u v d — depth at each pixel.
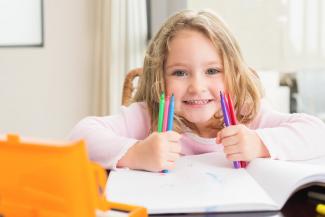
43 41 2.20
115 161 0.63
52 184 0.34
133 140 0.67
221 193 0.48
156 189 0.51
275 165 0.56
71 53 2.20
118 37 2.00
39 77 2.22
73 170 0.33
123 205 0.42
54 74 2.21
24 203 0.35
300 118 0.76
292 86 2.10
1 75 2.23
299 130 0.69
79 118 2.23
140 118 0.89
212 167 0.61
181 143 0.85
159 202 0.46
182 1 2.01
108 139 0.69
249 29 2.05
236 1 2.04
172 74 0.77
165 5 2.04
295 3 2.01
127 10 1.99
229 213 0.45
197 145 0.85
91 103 2.22
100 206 0.37
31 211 0.35
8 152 0.35
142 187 0.52
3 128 2.25
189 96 0.76
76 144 0.33
